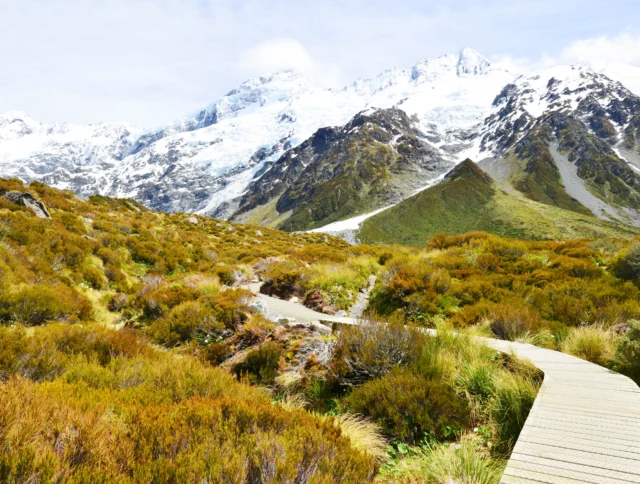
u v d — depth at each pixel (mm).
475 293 13070
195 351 9344
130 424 3570
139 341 7785
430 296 13047
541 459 3422
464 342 7535
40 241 15070
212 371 6023
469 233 22875
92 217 23922
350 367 6996
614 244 18094
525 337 9312
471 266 16734
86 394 4258
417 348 6984
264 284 18469
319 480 3094
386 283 15156
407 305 13250
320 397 6844
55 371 5766
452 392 5754
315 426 4156
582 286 12109
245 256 27156
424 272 14609
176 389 5273
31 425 3033
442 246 23047
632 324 7277
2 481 2537
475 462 4086
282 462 3104
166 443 3213
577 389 5309
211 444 3236
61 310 10781
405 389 5719
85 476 2664
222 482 2846
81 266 15742
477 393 5953
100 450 3023
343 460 3547
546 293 12227
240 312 10930
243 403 4379
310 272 17703
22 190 21531
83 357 6344
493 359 7027
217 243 33000
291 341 8648
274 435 3555
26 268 12820
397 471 4301
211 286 15242
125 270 19203
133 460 3000
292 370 7688
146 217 34375
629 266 12914
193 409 3934
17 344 5859
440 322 10914
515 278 14336
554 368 6395
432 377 6270
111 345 7105
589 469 3234
